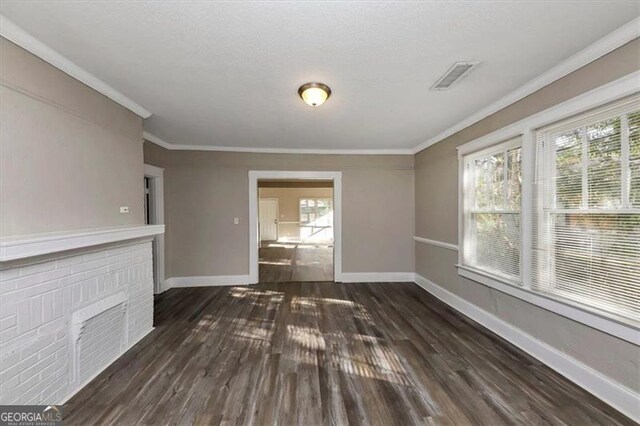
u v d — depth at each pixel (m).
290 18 1.57
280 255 8.20
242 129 3.70
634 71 1.69
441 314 3.51
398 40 1.79
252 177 4.80
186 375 2.21
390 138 4.21
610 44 1.78
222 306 3.80
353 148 4.84
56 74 1.93
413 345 2.69
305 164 4.91
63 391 1.89
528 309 2.53
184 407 1.85
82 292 2.06
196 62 2.04
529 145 2.46
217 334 2.94
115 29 1.66
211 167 4.71
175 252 4.67
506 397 1.94
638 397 1.71
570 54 1.97
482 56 1.99
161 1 1.44
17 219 1.67
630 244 1.79
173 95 2.60
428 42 1.81
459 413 1.79
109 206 2.46
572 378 2.10
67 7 1.48
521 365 2.33
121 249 2.51
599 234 1.97
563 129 2.22
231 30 1.68
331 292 4.45
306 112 3.07
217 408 1.84
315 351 2.59
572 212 2.14
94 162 2.28
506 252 2.87
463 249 3.54
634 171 1.76
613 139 1.87
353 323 3.23
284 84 2.39
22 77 1.71
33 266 1.68
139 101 2.72
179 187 4.64
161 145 4.36
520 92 2.51
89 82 2.20
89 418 1.75
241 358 2.46
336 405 1.87
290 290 4.55
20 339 1.61
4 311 1.53
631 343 1.74
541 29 1.70
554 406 1.84
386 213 5.05
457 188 3.67
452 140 3.75
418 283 4.87
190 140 4.29
